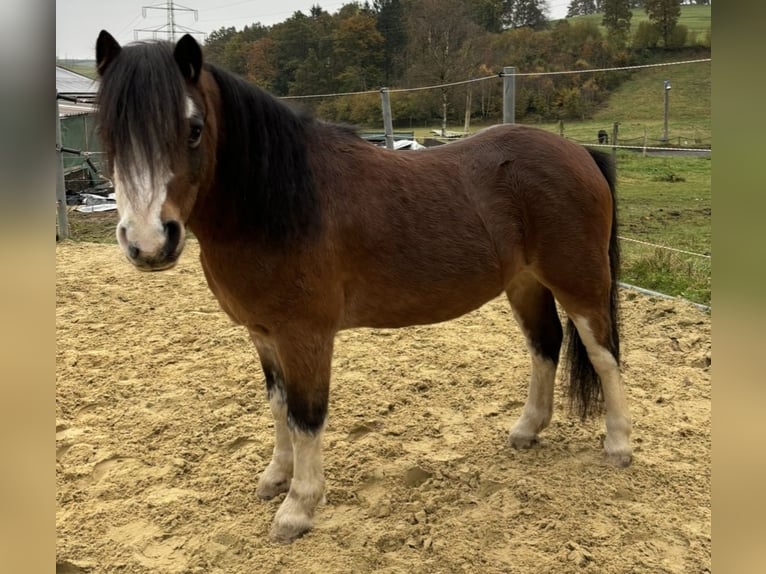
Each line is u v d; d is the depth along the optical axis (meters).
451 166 2.93
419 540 2.67
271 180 2.42
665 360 4.41
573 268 3.00
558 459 3.27
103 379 4.38
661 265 6.49
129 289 6.57
